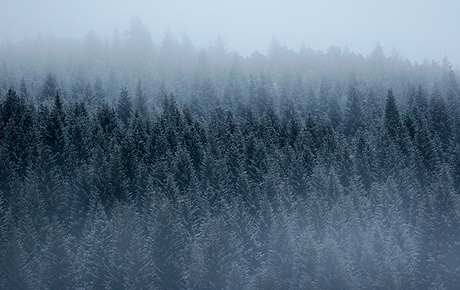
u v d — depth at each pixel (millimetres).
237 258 49531
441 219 50031
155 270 47906
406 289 46938
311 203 58719
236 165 71562
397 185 65188
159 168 67062
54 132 75188
